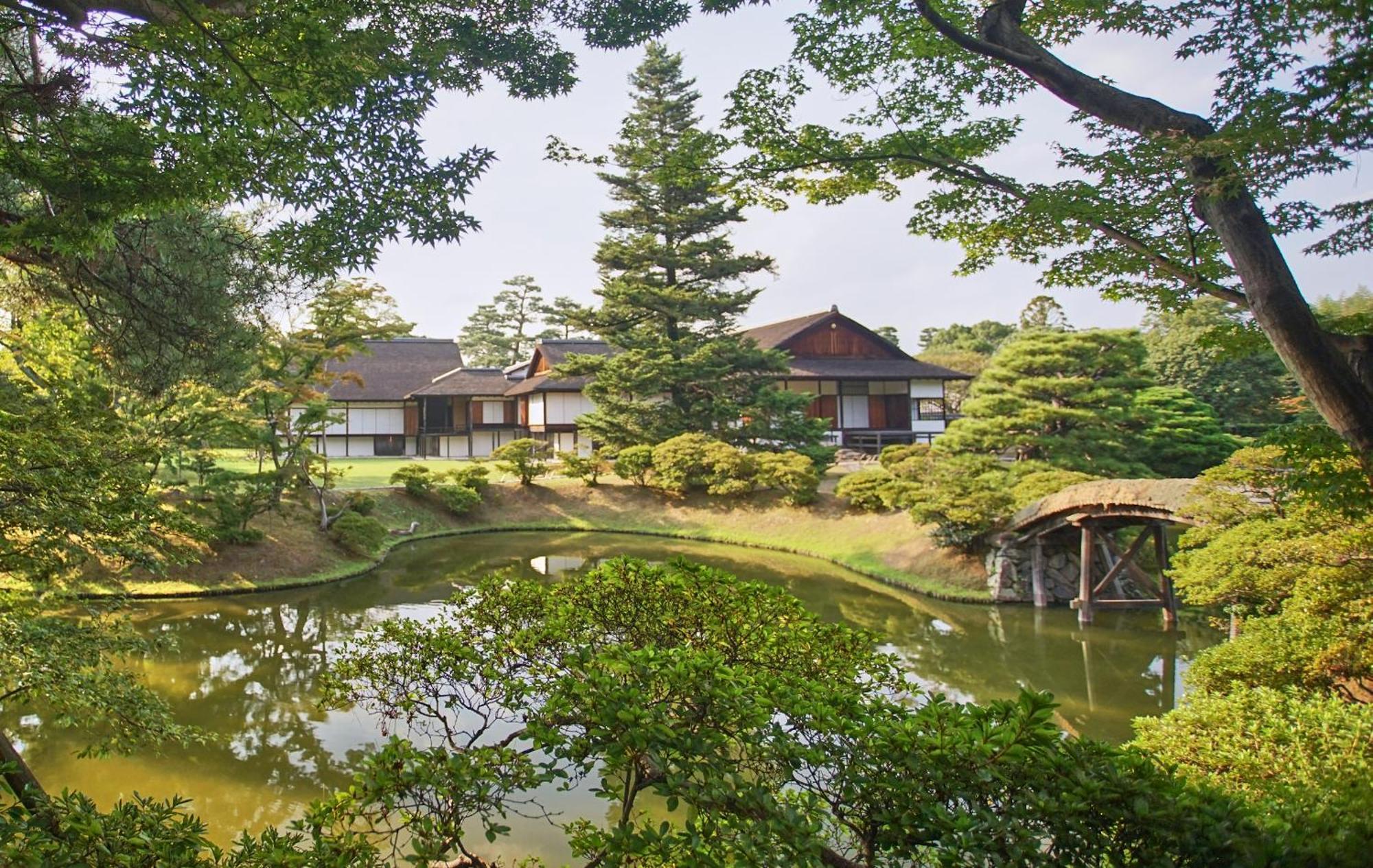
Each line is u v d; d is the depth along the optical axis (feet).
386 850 17.29
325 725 28.66
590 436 96.07
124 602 21.31
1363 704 18.42
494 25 15.57
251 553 55.16
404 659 12.88
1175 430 74.95
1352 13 10.21
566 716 10.34
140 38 12.32
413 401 127.54
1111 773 8.16
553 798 22.94
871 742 8.77
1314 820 9.30
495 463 105.81
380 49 13.32
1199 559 29.63
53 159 13.84
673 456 83.20
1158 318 117.39
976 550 55.47
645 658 10.03
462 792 10.19
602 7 15.89
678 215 85.61
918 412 108.78
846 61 16.74
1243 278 12.37
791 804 9.04
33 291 25.86
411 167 14.64
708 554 70.33
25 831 9.65
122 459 20.71
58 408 20.22
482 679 12.78
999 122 17.31
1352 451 12.66
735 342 87.10
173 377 27.73
